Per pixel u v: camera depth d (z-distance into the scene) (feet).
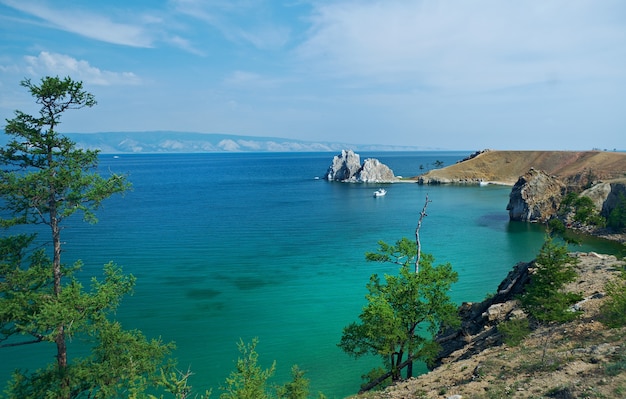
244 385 56.75
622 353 53.26
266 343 129.29
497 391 52.31
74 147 68.08
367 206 439.63
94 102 67.10
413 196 533.96
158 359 73.26
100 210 394.32
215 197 514.68
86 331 67.31
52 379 63.00
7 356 117.19
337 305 160.66
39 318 57.00
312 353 123.03
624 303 63.87
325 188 642.22
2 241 64.69
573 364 54.95
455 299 164.25
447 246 257.55
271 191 593.01
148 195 534.37
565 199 341.00
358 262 220.02
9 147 61.41
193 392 101.91
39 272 65.77
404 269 91.76
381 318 83.35
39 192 62.95
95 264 211.41
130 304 160.04
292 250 245.86
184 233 292.20
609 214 313.32
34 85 60.64
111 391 64.69
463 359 82.43
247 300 165.48
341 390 103.76
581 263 116.78
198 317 148.46
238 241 268.82
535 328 80.74
